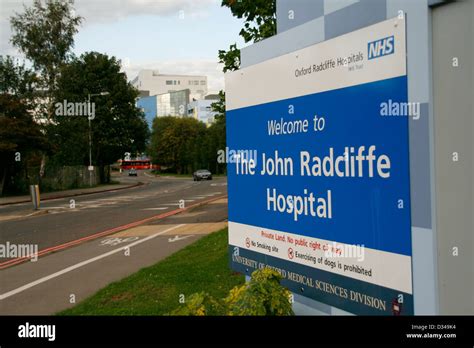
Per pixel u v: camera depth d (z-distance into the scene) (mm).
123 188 44438
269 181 4258
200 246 10391
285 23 4273
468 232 2637
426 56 2803
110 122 50906
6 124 34281
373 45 3143
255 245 4508
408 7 2908
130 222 16703
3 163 35906
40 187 40250
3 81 37938
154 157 81875
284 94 4020
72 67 40594
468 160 2623
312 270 3764
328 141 3545
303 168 3824
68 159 42438
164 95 123312
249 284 3865
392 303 3047
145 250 10797
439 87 2760
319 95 3627
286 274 4082
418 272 2879
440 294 2795
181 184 45781
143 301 6410
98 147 50250
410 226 2928
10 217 20844
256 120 4414
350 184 3363
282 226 4105
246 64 4730
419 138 2857
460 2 2648
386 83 3057
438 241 2793
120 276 8320
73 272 8883
